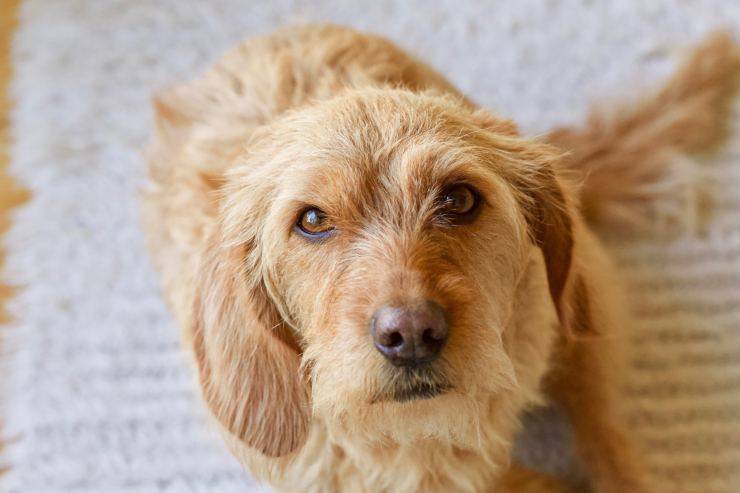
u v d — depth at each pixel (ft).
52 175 2.72
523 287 1.91
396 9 2.91
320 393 1.76
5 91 2.86
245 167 1.86
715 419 2.30
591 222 2.54
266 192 1.79
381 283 1.66
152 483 2.32
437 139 1.73
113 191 2.70
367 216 1.72
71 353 2.49
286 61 2.19
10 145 2.78
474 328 1.69
